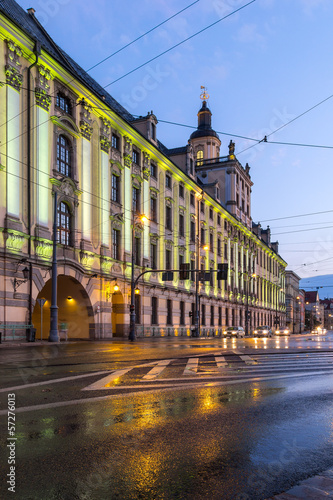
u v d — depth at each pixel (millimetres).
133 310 31859
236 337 47938
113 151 34938
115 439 5016
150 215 40969
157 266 42156
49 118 27266
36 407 6574
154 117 42094
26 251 25016
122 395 7613
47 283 29922
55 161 27766
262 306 84000
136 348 20953
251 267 76812
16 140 24469
